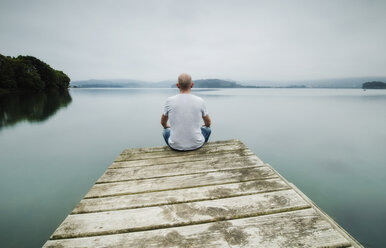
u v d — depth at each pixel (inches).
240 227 61.6
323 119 597.0
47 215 150.0
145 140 372.2
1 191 186.5
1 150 313.1
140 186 87.9
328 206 163.0
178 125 116.3
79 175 221.6
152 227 62.6
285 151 301.0
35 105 988.6
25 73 1892.2
